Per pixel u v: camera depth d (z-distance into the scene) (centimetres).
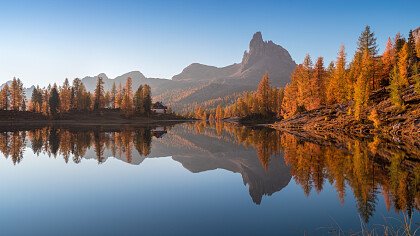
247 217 1338
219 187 1881
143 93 14250
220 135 6162
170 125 11238
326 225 1245
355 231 1180
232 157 3191
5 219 1284
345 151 3186
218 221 1284
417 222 1252
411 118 4800
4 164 2617
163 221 1272
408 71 7006
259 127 8794
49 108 12056
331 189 1783
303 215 1371
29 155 3120
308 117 7419
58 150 3503
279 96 11831
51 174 2219
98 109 13525
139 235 1122
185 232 1157
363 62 6850
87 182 1978
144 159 3011
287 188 1842
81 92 13350
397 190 1722
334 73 7606
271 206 1499
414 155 2848
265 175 2234
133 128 8394
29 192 1714
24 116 11512
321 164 2531
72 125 9662
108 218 1300
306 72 8244
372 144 3684
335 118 6525
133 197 1633
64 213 1361
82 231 1156
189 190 1802
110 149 3678
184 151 3709
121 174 2253
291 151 3369
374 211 1408
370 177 2036
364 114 5919
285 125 7800
